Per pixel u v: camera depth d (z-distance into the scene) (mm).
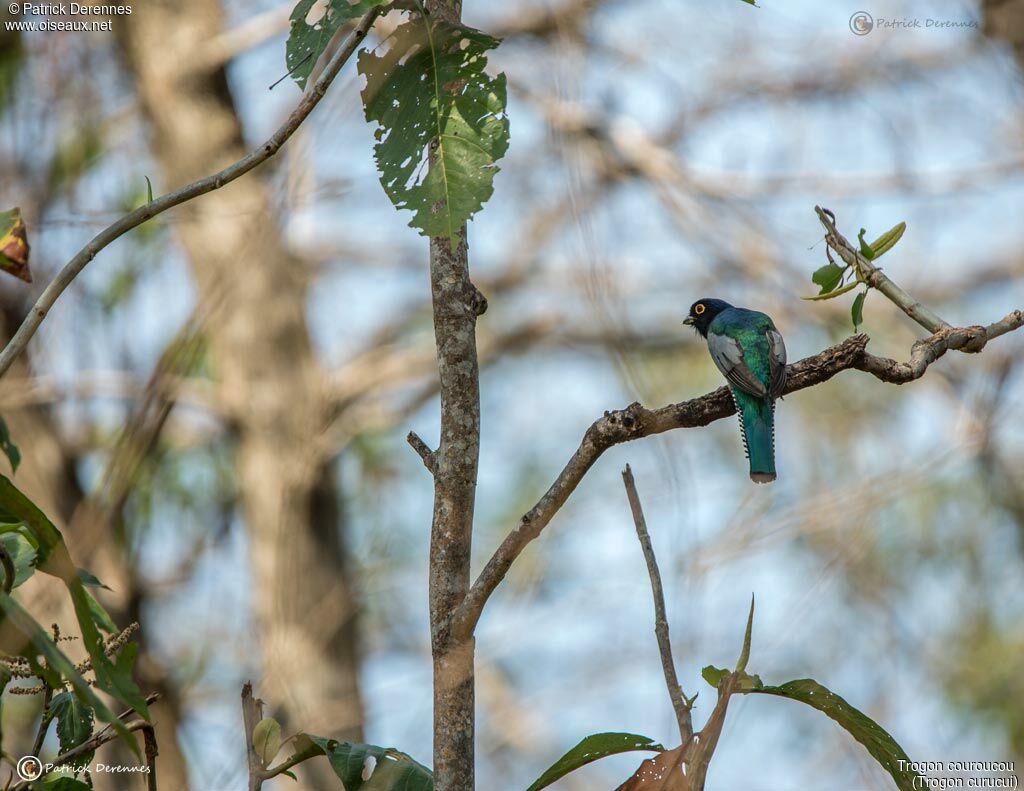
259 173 16547
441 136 4730
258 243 11703
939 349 5699
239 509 18109
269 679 15375
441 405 4590
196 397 17094
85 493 15203
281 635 16172
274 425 17000
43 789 4027
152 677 14148
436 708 4242
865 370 5629
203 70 16781
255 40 16781
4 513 4000
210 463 18141
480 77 4785
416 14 4852
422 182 4715
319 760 14992
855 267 5977
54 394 13727
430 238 4684
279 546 16562
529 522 4242
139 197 14547
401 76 4848
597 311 12820
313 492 17031
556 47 14484
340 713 15594
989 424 13969
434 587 4375
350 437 17766
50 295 4535
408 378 17969
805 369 5613
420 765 4688
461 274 4656
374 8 4766
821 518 12922
